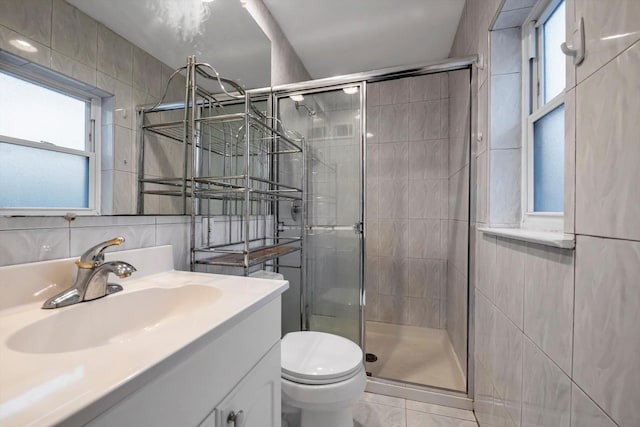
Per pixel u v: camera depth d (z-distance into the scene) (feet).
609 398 1.62
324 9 5.88
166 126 3.55
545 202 3.31
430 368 6.12
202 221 4.12
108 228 2.80
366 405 4.99
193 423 1.62
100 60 2.76
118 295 2.44
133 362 1.32
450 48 7.18
